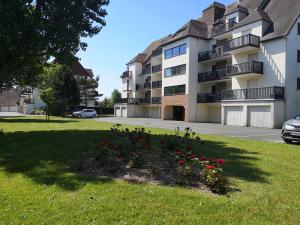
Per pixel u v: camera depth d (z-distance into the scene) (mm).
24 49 14211
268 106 28219
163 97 45250
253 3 37188
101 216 4914
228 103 32500
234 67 33156
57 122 28672
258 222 4738
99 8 15352
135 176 6762
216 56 37688
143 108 57125
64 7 14023
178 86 42000
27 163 8602
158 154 8523
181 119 43938
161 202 5395
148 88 54500
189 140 9414
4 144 12258
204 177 6328
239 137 17281
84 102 67500
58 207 5277
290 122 14594
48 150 10281
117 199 5535
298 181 6777
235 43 32344
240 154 9805
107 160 7734
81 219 4836
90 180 6582
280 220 4820
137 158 7363
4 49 13375
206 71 40875
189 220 4777
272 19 31953
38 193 6000
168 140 8844
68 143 11617
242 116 30891
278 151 10688
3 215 5039
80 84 65750
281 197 5727
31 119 34844
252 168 7824
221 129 24297
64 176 6977
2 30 11945
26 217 4957
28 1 13727
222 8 43719
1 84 16891
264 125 28547
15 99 101875
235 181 6656
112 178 6703
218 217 4875
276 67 29609
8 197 5824
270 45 30250
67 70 51781
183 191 5895
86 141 12031
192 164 6930
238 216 4922
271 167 8000
